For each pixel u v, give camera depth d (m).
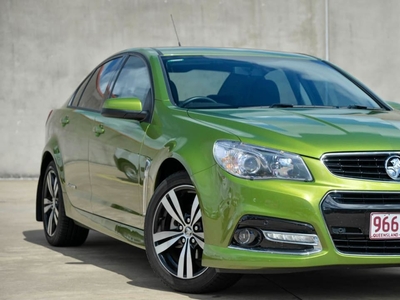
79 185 5.57
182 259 4.23
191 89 4.83
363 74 12.17
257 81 5.02
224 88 4.90
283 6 11.88
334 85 5.25
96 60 11.38
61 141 5.96
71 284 4.51
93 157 5.30
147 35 11.51
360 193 3.87
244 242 3.93
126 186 4.81
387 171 3.93
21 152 11.30
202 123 4.29
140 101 4.78
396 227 3.91
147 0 11.49
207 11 11.67
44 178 6.29
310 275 4.77
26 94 11.29
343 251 3.87
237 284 4.47
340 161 3.92
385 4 12.18
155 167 4.42
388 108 5.13
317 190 3.85
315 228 3.84
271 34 11.86
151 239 4.38
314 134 4.04
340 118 4.36
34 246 6.04
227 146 4.02
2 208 8.35
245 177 3.93
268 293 4.23
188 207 4.28
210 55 5.25
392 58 12.24
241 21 11.77
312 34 11.98
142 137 4.65
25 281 4.61
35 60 11.30
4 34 11.23
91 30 11.38
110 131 5.08
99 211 5.24
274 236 3.87
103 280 4.63
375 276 4.77
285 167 3.91
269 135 4.02
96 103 5.62
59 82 11.34
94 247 5.98
